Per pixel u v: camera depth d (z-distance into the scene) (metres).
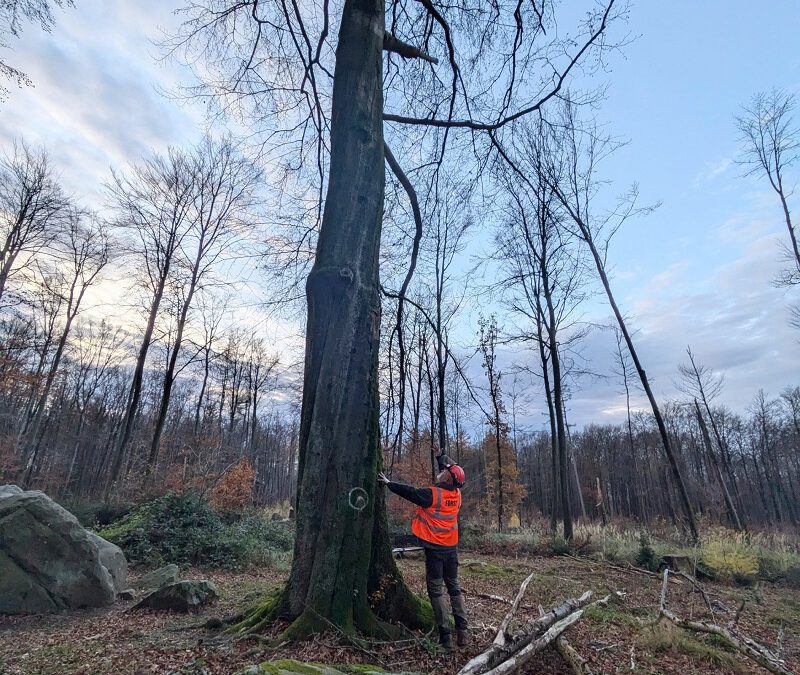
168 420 38.25
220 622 4.81
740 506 44.28
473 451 34.00
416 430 20.56
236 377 35.31
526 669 4.06
